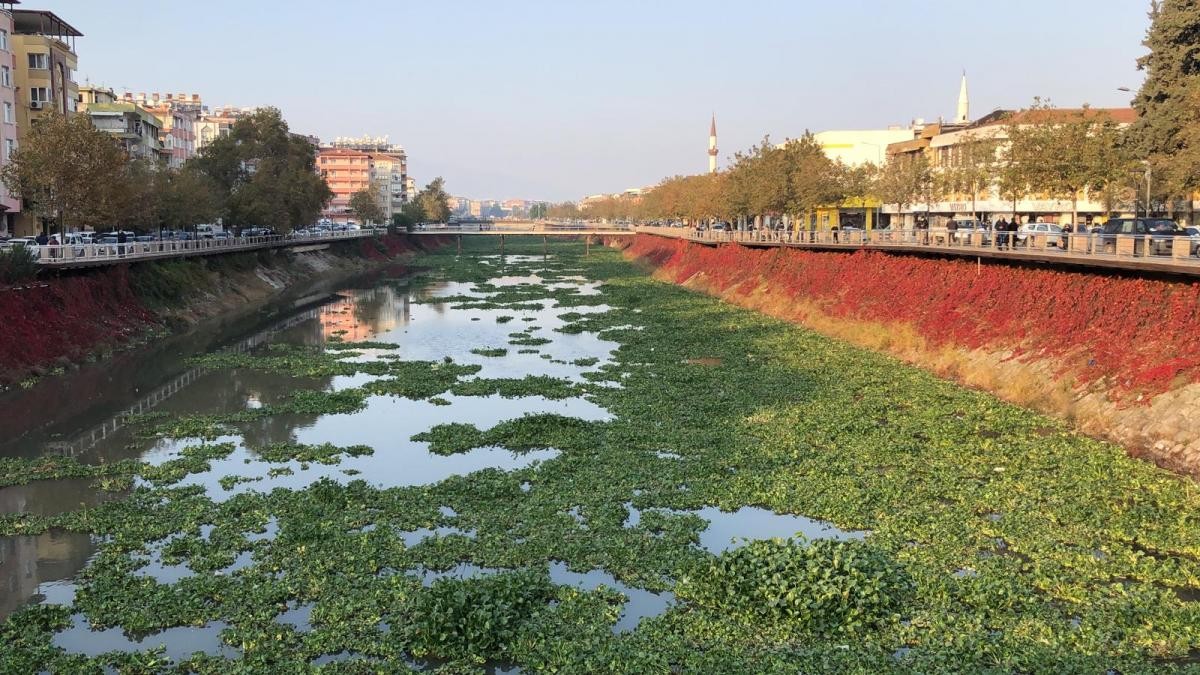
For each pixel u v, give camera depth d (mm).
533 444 34438
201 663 18031
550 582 21438
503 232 169125
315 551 23453
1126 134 59062
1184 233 51281
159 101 181625
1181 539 23281
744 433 34906
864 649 18203
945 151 90875
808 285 71438
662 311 77500
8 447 34594
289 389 45625
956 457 30828
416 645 18734
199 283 76062
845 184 84500
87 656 18375
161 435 36312
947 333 48969
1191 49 54281
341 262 126750
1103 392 35125
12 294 47625
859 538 24453
